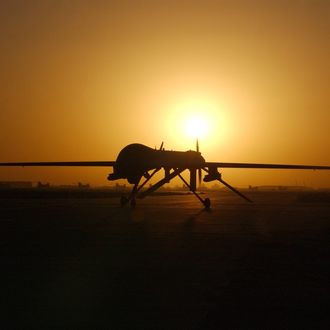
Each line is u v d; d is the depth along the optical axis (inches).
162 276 411.2
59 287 372.8
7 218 979.9
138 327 281.7
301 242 621.0
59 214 1107.3
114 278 403.9
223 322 289.6
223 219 987.3
